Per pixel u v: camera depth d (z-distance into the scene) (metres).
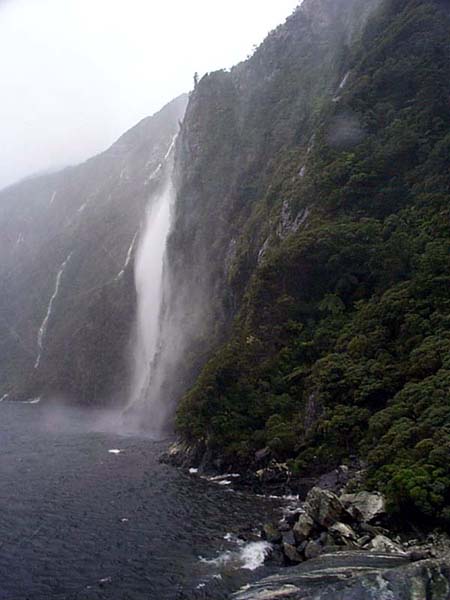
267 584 24.75
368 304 47.06
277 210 65.38
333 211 56.78
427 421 32.75
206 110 101.00
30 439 67.00
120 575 28.08
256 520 35.19
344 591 21.98
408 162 57.12
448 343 38.19
